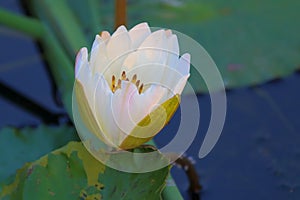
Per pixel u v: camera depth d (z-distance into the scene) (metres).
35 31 1.56
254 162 1.50
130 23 1.62
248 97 1.57
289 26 1.62
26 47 1.62
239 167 1.50
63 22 1.56
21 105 1.57
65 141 1.48
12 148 1.47
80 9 1.61
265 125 1.54
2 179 1.44
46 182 1.33
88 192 1.34
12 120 1.55
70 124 1.53
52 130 1.49
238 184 1.48
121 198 1.34
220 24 1.62
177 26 1.61
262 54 1.59
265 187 1.48
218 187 1.48
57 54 1.54
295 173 1.49
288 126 1.54
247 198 1.47
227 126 1.54
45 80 1.59
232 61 1.58
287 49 1.60
